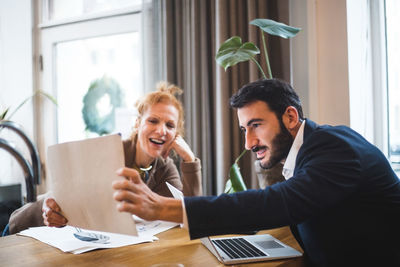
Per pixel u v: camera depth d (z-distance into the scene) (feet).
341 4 5.84
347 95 5.84
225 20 6.54
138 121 5.20
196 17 6.87
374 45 6.69
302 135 3.08
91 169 2.77
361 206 2.89
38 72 9.57
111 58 8.88
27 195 3.44
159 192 5.23
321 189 2.58
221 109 6.54
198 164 5.50
